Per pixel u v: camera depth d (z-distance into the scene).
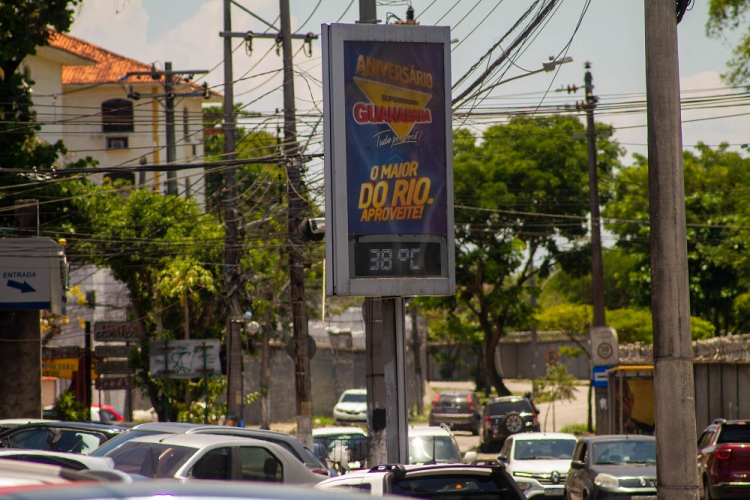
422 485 32.12
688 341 35.59
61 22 95.69
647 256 171.12
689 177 163.12
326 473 47.41
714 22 82.62
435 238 54.38
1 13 91.31
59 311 84.75
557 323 199.25
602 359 123.75
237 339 94.19
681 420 35.22
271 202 97.81
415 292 53.44
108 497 9.84
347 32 53.34
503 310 167.50
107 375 102.69
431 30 54.91
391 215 53.53
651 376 115.62
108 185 114.62
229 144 93.94
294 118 81.75
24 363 83.88
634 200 166.38
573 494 63.56
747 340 101.56
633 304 190.12
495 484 32.62
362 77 53.50
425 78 54.78
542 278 182.00
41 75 164.00
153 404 110.25
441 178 54.66
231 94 94.69
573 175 161.50
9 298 83.06
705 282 160.38
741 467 66.38
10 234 86.19
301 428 80.62
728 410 112.94
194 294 105.81
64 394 97.75
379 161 53.47
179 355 97.31
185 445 40.06
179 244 102.44
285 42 86.88
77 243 105.81
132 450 40.94
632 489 57.31
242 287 99.25
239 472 40.03
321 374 181.50
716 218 157.12
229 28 94.00
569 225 162.62
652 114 36.50
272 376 176.50
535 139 160.38
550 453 72.31
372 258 52.94
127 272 112.12
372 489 30.97
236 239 92.56
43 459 34.31
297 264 82.31
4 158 95.50
